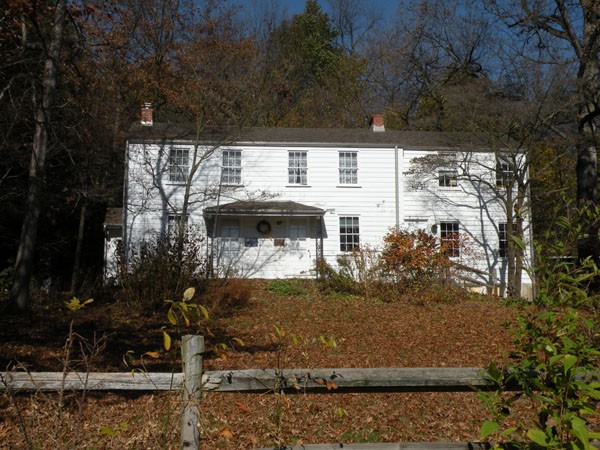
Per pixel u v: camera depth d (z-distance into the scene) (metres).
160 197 24.05
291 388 3.35
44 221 24.08
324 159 25.47
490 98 21.14
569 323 2.85
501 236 25.28
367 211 25.31
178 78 27.98
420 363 10.50
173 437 3.45
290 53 42.72
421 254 18.84
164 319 14.48
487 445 3.17
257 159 25.17
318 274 23.09
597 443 3.20
